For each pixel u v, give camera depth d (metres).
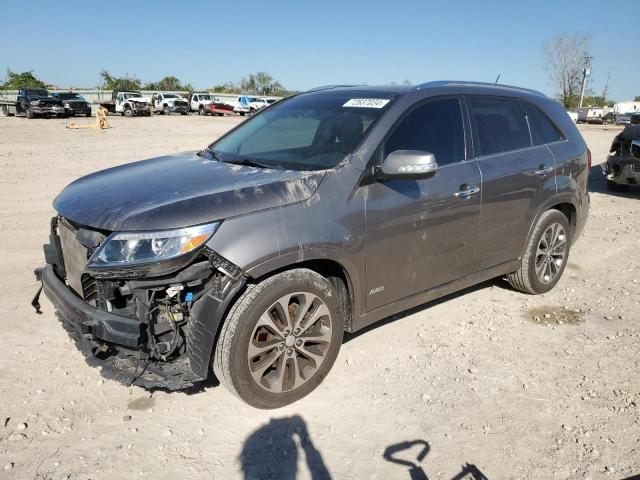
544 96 5.20
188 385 2.98
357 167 3.45
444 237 3.96
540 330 4.36
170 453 2.87
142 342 2.89
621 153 9.41
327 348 3.42
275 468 2.79
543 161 4.72
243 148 4.13
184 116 41.25
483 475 2.77
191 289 3.04
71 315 3.08
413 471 2.79
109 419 3.14
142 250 2.83
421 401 3.37
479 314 4.65
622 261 6.12
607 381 3.63
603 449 2.97
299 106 4.41
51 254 3.62
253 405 3.18
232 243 2.91
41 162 12.83
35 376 3.54
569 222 5.32
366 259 3.48
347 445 2.96
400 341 4.13
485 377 3.65
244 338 3.01
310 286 3.23
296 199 3.17
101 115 25.06
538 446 2.99
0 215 7.60
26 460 2.79
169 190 3.21
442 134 4.02
